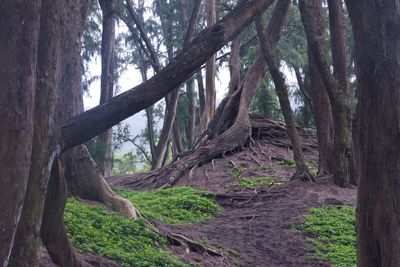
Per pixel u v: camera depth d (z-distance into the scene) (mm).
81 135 5406
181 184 21203
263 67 25500
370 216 5941
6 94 4062
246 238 13750
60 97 8906
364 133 6004
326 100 18406
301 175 17938
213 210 16484
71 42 9266
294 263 11969
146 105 5586
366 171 5977
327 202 15992
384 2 5898
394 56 5875
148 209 14984
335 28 17516
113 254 8539
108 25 24094
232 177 21047
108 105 5453
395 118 5867
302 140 26297
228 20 5863
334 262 11711
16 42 4090
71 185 10469
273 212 15914
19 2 4082
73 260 6590
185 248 10883
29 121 4215
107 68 24062
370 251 5949
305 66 32688
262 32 15766
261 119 26719
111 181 23625
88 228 9203
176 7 34281
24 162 4195
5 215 4102
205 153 22859
